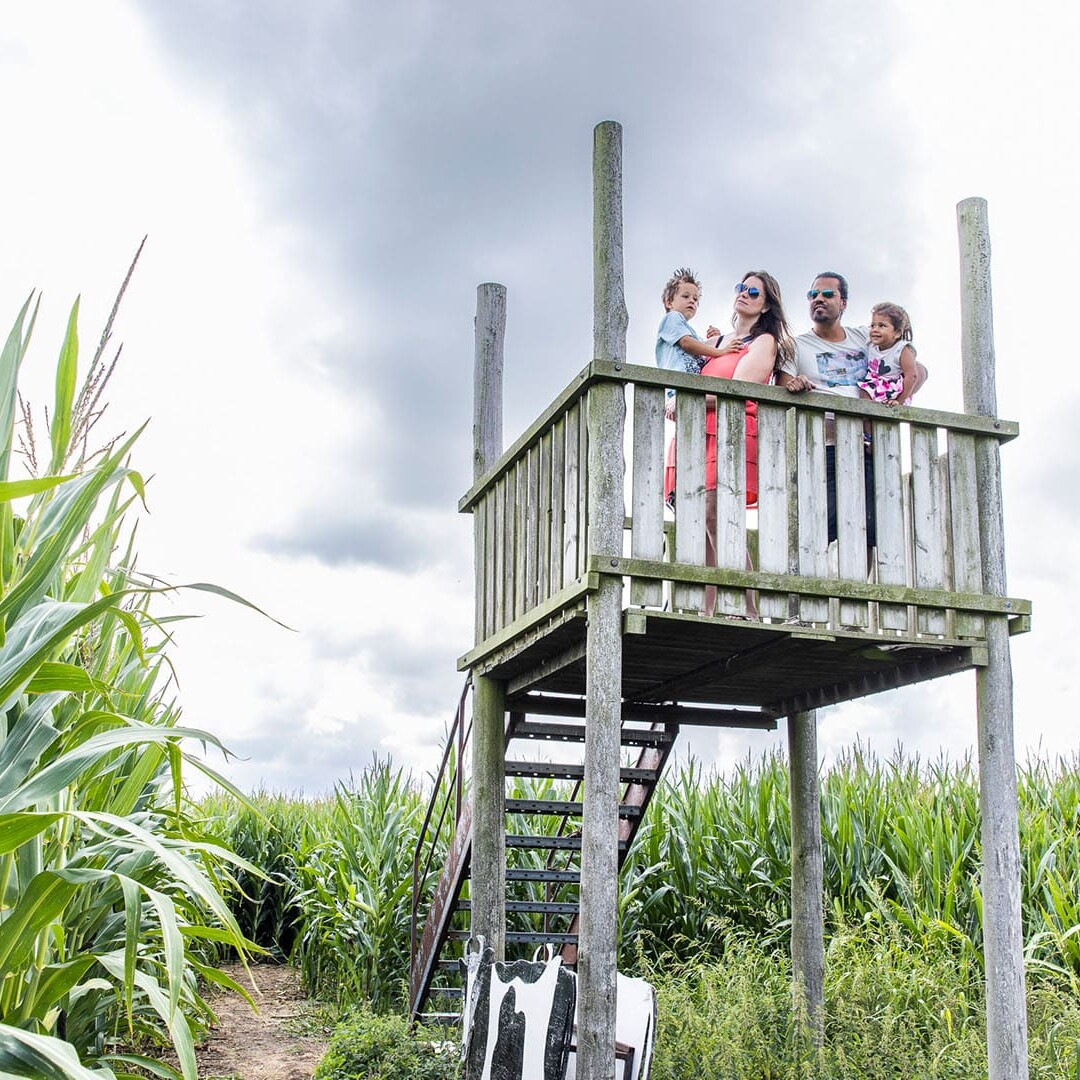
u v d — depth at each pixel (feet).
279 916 44.80
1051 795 35.19
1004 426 20.02
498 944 23.93
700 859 34.68
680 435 18.13
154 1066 14.15
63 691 10.75
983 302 20.43
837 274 21.17
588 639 17.39
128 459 13.08
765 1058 21.07
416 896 29.04
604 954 16.66
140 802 18.21
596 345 18.03
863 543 18.95
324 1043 29.19
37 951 11.41
